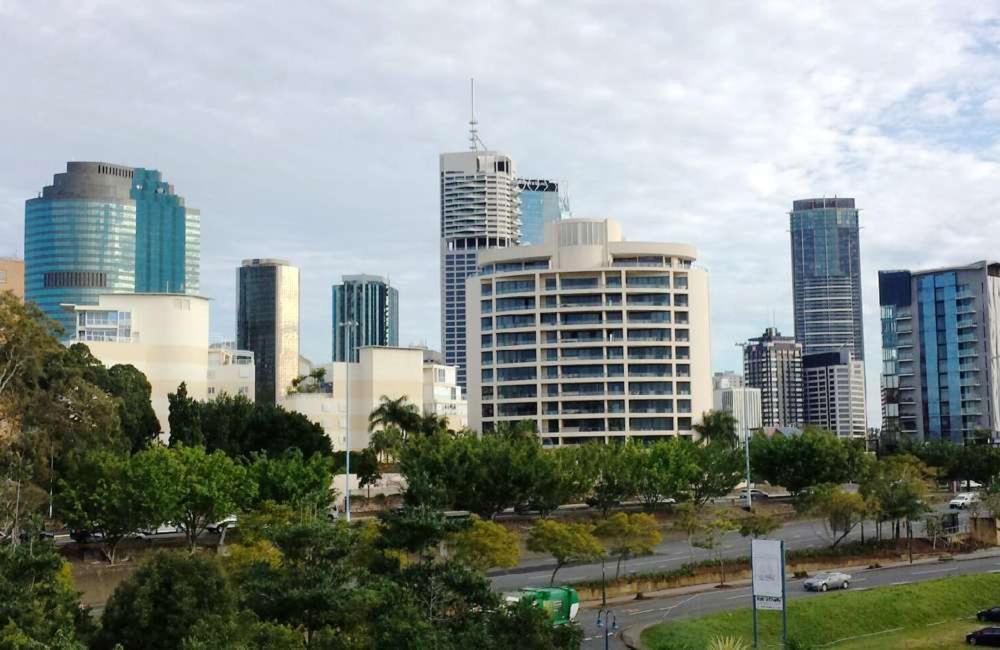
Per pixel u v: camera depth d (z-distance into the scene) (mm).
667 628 88750
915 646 89938
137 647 54062
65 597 59688
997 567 126250
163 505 106562
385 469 187250
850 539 145500
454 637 56656
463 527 67312
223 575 57438
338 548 62281
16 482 89812
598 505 160000
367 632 57219
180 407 152500
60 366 115875
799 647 70938
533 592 86188
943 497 198625
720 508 169000
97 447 116250
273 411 160125
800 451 175875
